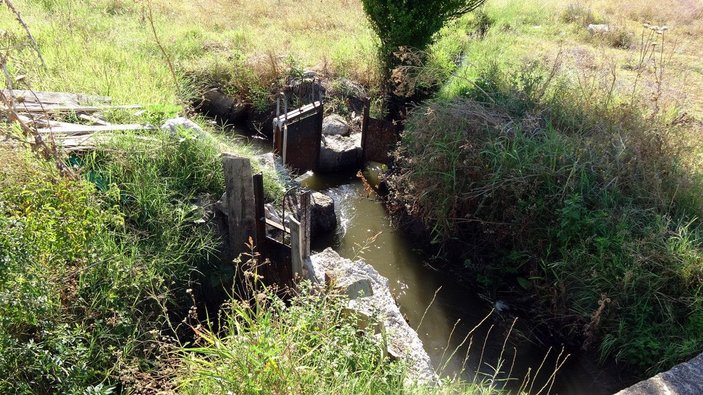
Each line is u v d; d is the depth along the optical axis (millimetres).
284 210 5324
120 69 7961
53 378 3285
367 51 9555
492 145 6121
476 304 5793
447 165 6297
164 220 4910
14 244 3119
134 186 5012
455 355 5098
